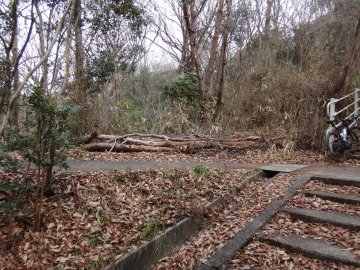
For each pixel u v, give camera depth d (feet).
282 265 10.50
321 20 51.42
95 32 33.37
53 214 12.19
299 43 49.55
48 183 12.70
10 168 11.66
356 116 25.18
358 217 12.69
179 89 38.96
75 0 14.49
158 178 16.17
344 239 11.44
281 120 30.30
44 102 11.01
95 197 13.62
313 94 27.94
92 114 30.60
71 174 15.20
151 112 37.22
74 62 31.22
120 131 31.73
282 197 15.07
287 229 12.46
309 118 27.02
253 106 35.27
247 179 17.85
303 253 10.94
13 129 11.45
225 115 35.81
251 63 49.03
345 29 47.75
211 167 20.10
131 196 14.35
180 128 33.63
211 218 14.26
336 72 27.66
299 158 23.68
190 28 37.83
